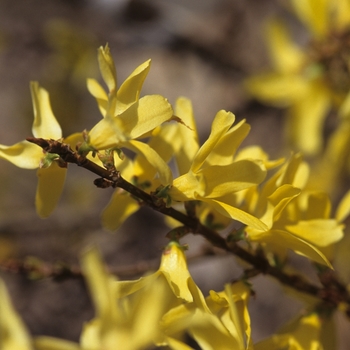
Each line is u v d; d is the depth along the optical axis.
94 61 0.90
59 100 0.94
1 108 1.06
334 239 0.34
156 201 0.33
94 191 0.92
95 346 0.30
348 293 0.37
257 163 0.33
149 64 0.32
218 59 0.89
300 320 0.37
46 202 0.34
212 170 0.33
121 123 0.32
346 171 0.72
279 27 0.64
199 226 0.34
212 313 0.32
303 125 0.60
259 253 0.35
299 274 0.37
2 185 0.91
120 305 0.32
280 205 0.33
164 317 0.32
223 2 0.91
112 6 0.82
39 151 0.33
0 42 0.99
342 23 0.56
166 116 0.32
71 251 0.84
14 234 0.83
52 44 0.89
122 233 0.89
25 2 0.98
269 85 0.63
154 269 0.42
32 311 0.86
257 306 0.87
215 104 0.95
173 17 0.82
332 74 0.58
